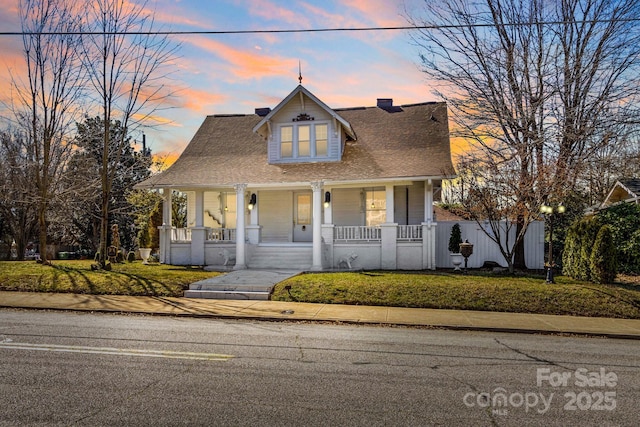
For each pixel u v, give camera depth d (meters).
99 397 5.09
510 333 9.20
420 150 18.75
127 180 31.41
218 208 22.00
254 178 18.42
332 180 17.39
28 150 21.08
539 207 13.99
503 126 16.11
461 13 16.56
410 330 9.28
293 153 19.62
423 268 17.44
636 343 8.41
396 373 6.14
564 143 15.77
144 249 20.66
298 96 19.47
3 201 23.55
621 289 11.96
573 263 14.50
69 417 4.54
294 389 5.43
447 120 20.25
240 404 4.93
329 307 11.41
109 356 6.79
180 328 9.05
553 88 16.12
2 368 6.15
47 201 18.28
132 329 8.88
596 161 16.44
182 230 20.08
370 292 12.33
